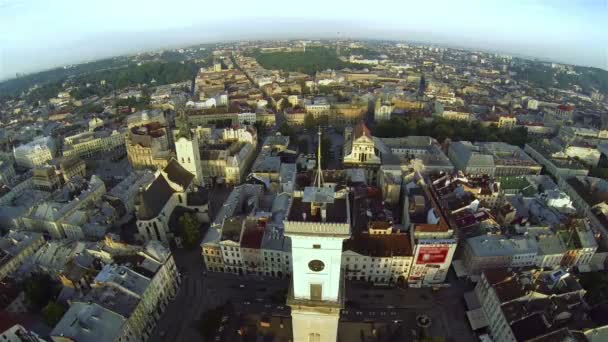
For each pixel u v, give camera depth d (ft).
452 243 456.86
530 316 377.50
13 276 490.49
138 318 398.62
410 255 475.31
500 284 416.46
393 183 643.86
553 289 403.95
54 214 594.65
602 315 396.78
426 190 584.40
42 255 506.89
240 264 510.99
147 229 567.18
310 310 213.05
